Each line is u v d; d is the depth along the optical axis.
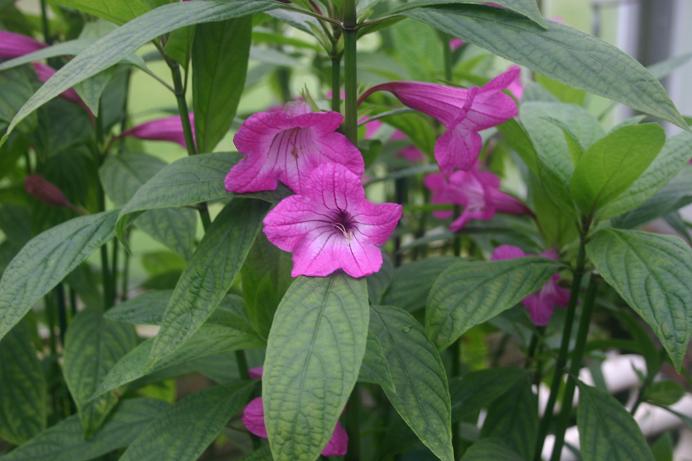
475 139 0.42
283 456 0.32
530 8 0.36
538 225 0.51
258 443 0.49
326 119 0.36
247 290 0.41
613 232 0.39
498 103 0.41
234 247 0.38
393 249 0.75
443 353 0.58
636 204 0.41
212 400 0.43
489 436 0.48
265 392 0.33
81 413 0.47
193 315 0.37
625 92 0.35
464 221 0.53
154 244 0.91
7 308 0.38
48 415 0.62
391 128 0.60
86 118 0.54
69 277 0.56
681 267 0.37
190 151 0.44
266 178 0.38
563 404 0.46
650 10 0.87
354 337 0.34
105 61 0.35
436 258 0.50
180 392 0.72
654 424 0.73
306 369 0.33
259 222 0.38
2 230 0.58
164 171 0.38
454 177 0.53
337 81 0.41
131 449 0.42
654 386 0.54
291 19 0.43
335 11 0.40
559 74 0.36
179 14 0.36
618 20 0.89
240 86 0.43
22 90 0.48
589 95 0.60
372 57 0.68
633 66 0.35
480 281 0.40
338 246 0.37
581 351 0.45
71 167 0.58
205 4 0.37
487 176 0.53
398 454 0.50
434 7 0.38
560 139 0.43
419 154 0.71
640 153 0.38
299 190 0.38
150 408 0.48
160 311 0.46
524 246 0.55
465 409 0.46
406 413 0.37
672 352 0.35
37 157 0.58
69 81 0.35
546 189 0.43
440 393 0.37
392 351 0.38
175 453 0.41
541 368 0.55
